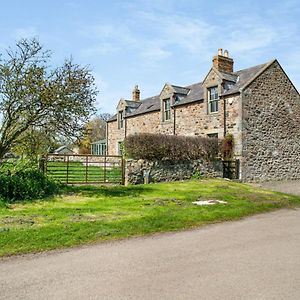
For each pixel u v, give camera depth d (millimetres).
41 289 4734
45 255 6359
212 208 11172
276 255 6359
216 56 23328
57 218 9055
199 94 25156
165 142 19016
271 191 16281
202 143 20312
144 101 34219
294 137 23703
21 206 10836
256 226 9125
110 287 4793
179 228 8812
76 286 4836
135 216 9539
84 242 7297
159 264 5828
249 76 22375
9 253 6398
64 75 13336
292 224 9406
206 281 5012
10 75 12703
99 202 11797
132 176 17656
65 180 17234
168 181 18828
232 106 21516
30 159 14992
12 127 13453
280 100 22969
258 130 21594
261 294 4539
